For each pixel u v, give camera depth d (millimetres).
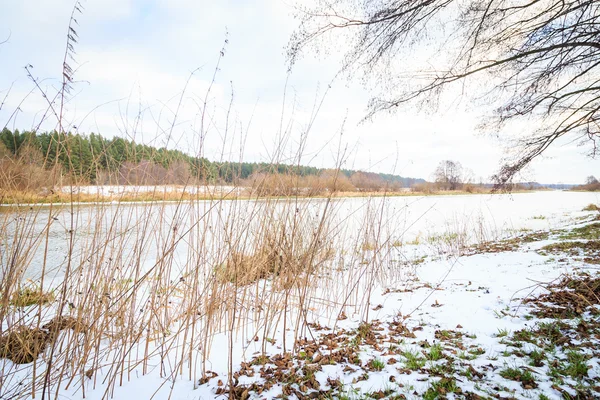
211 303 2635
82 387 2215
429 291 4652
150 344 3115
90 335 2389
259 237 3494
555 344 2688
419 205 24312
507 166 6605
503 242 8680
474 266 5961
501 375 2305
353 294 4793
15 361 2471
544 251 6410
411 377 2361
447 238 9797
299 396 2184
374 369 2518
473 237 10750
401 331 3297
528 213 19078
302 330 3143
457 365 2496
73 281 2607
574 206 23000
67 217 9180
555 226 11562
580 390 2041
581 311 3195
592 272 4344
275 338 3270
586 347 2557
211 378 2506
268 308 3115
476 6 4973
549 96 5781
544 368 2350
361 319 3719
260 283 4547
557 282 4227
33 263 5910
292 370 2525
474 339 2971
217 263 3039
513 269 5320
